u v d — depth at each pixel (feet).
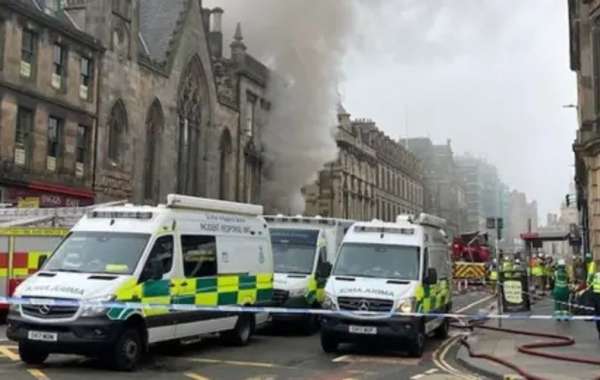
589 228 92.68
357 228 52.31
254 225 52.75
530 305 84.12
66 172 95.66
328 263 55.77
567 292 68.64
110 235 40.60
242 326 49.49
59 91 94.99
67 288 36.01
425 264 49.73
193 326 43.11
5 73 85.46
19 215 68.28
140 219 41.47
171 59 120.16
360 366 40.93
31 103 89.71
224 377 35.78
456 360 44.55
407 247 49.96
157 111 116.67
